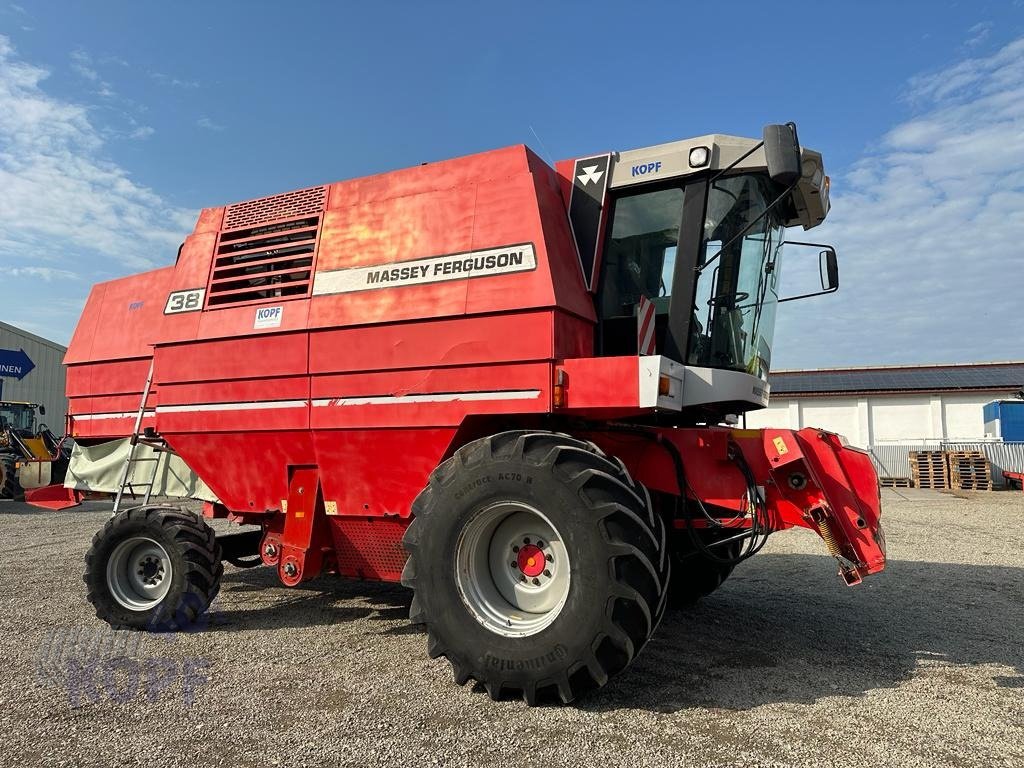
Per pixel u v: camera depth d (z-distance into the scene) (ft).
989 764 9.19
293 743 9.76
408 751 9.48
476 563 12.10
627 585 10.61
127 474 18.11
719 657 13.92
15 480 49.21
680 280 14.37
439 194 14.82
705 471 13.47
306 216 16.44
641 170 14.73
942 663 13.58
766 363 17.15
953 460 65.62
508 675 11.11
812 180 15.37
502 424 14.10
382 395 14.61
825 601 19.20
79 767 9.09
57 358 95.04
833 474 12.82
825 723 10.52
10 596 19.40
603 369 12.57
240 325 16.49
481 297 13.71
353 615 17.30
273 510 16.33
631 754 9.38
